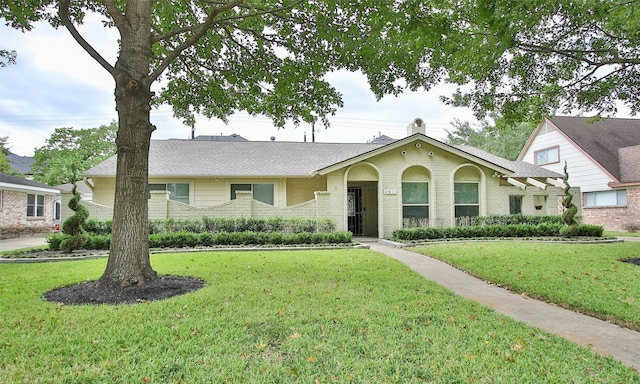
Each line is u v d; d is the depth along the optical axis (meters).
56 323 4.10
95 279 6.56
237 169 15.85
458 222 15.04
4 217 18.94
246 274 7.02
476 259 8.83
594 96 9.82
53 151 34.38
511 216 14.95
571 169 22.16
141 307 4.74
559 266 7.95
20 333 3.80
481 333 3.88
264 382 2.78
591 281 6.53
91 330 3.88
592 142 22.00
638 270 7.48
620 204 19.39
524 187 15.02
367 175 15.24
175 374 2.90
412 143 15.26
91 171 14.86
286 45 8.34
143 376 2.87
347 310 4.63
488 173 15.64
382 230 14.91
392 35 6.56
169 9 8.29
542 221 14.95
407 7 5.75
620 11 7.22
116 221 5.98
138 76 6.02
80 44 6.19
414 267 8.23
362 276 6.86
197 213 13.32
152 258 9.17
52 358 3.20
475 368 3.05
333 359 3.19
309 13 7.58
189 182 15.61
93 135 35.06
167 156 16.69
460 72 8.95
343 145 19.83
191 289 5.88
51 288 5.88
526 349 3.48
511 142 34.28
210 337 3.68
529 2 6.07
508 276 6.93
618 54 8.73
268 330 3.88
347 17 7.04
